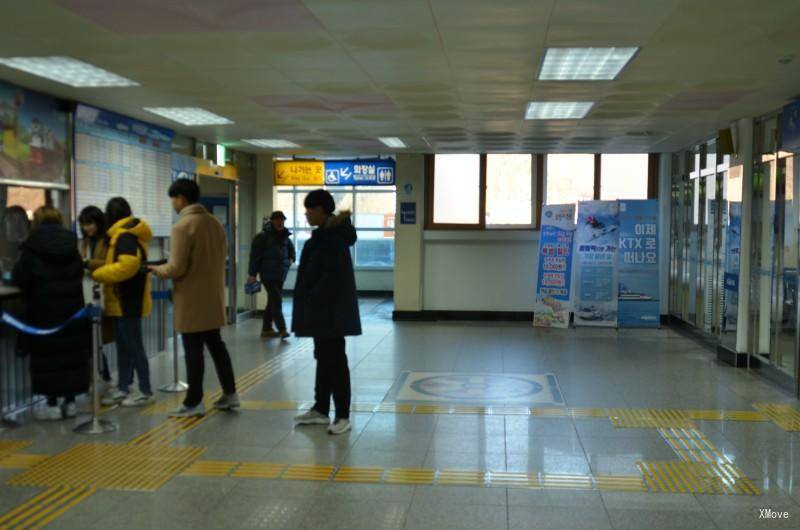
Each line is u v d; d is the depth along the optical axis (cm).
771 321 740
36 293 532
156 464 457
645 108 748
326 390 550
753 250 790
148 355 833
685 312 1077
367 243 1633
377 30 464
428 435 523
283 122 861
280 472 443
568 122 850
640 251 1130
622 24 447
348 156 1271
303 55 530
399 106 748
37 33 468
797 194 686
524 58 536
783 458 473
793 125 673
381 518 374
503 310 1223
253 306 1259
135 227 586
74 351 548
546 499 400
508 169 1214
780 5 408
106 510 384
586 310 1117
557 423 558
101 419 557
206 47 505
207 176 1098
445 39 485
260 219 1266
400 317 1221
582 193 1205
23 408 589
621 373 764
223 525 365
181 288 561
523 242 1215
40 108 655
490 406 612
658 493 410
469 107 753
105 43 493
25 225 638
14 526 363
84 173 715
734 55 523
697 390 680
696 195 1041
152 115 805
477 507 388
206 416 575
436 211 1229
